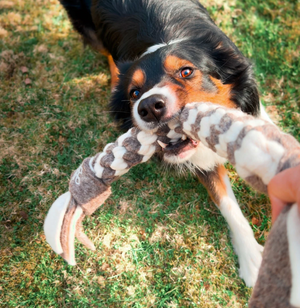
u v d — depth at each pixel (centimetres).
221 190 66
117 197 72
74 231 49
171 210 70
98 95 85
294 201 30
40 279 65
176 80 53
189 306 61
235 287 62
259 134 33
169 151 53
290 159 31
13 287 64
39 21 97
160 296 62
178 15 70
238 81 60
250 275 61
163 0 72
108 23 79
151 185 72
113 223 69
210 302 61
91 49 92
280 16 92
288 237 29
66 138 79
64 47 92
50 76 88
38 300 63
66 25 97
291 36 88
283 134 33
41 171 75
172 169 70
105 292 63
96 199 50
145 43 69
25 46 92
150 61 55
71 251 50
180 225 68
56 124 81
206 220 68
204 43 60
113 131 79
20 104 84
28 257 66
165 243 67
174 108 49
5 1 99
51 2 99
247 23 91
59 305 63
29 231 69
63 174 75
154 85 53
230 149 35
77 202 49
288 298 30
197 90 54
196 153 62
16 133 80
